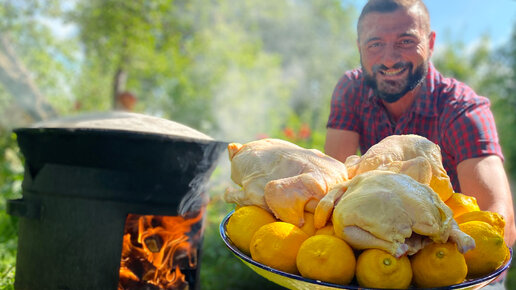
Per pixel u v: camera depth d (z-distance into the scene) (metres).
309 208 1.16
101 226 1.71
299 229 1.12
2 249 2.66
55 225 1.73
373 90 2.10
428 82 2.07
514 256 5.19
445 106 2.00
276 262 1.08
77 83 8.95
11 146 5.34
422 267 0.99
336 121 2.39
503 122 11.03
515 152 9.80
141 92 9.99
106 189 1.70
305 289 1.02
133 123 1.84
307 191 1.16
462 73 15.63
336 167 1.25
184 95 9.50
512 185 8.98
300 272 1.04
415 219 0.95
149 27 7.14
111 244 1.71
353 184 1.08
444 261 0.96
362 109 2.31
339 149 2.36
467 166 1.84
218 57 9.77
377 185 1.01
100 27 6.92
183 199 1.82
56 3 7.11
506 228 1.56
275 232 1.10
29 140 1.76
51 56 8.27
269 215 1.22
